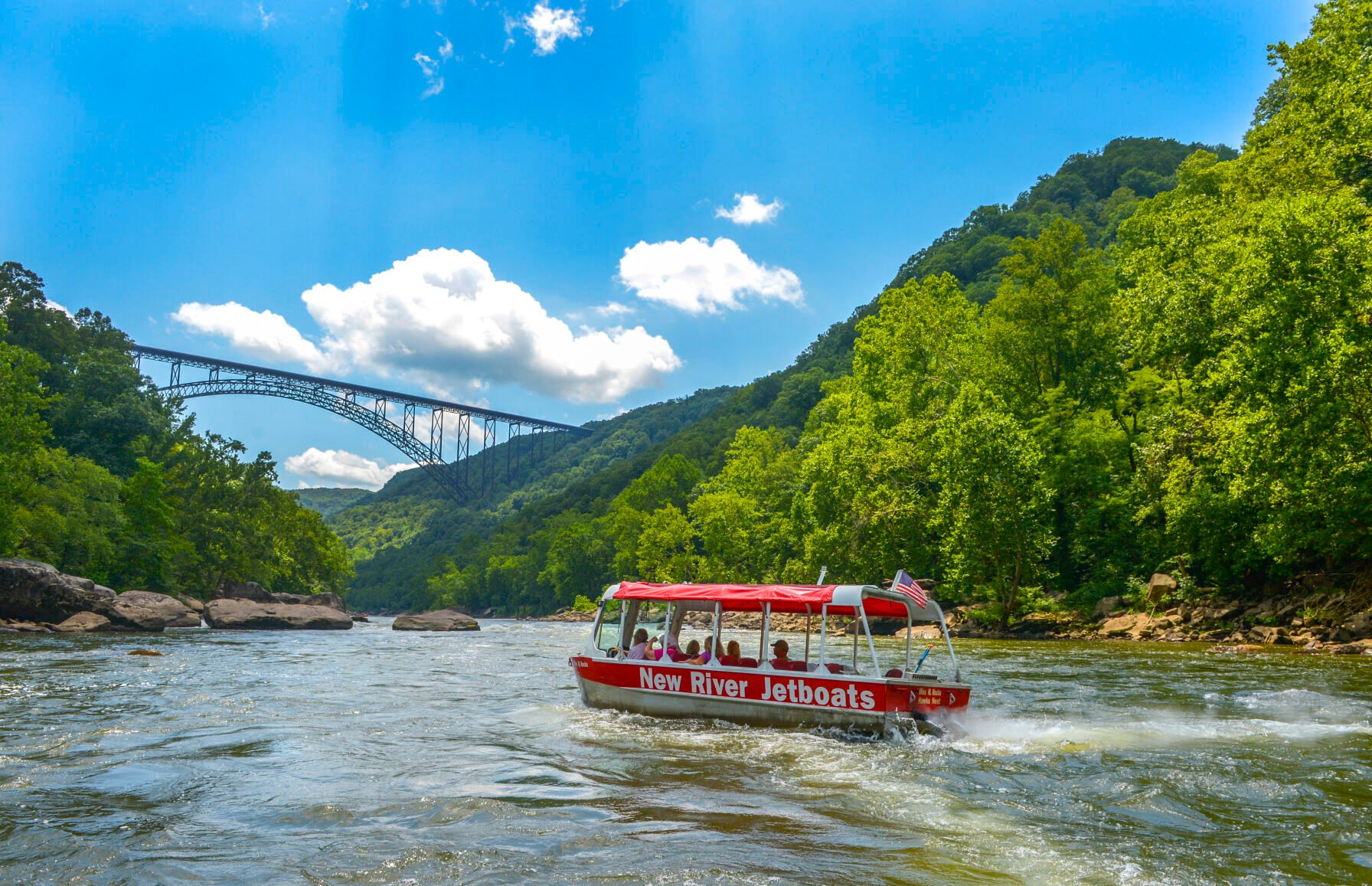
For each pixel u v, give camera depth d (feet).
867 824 22.49
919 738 35.83
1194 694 51.37
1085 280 157.79
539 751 33.37
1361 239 84.38
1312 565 104.99
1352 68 97.40
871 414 186.29
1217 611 106.22
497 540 586.86
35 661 72.23
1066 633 120.78
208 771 29.40
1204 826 22.40
